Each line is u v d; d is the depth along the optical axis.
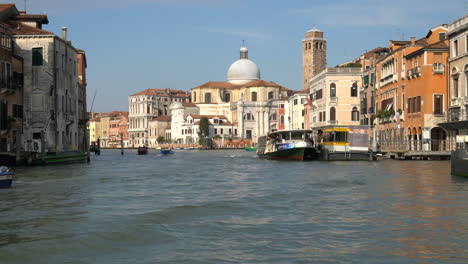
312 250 13.53
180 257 13.05
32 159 48.34
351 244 14.09
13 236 15.55
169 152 107.56
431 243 14.04
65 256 13.34
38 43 55.38
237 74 183.50
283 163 53.34
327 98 83.44
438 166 42.94
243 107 167.25
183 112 178.88
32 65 55.34
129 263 12.64
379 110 69.00
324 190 25.98
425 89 56.53
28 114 54.97
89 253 13.59
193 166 52.03
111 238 15.17
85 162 62.28
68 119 60.94
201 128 166.00
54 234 15.77
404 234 15.15
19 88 54.00
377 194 23.94
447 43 57.19
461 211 18.86
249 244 14.27
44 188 28.50
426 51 56.47
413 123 59.69
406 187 26.53
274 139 64.75
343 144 54.94
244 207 20.61
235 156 86.62
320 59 151.50
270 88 172.38
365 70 80.50
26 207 21.22
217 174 39.12
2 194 25.75
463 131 51.28
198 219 18.03
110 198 24.05
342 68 83.12
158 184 30.92
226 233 15.68
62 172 41.28
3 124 49.56
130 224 17.22
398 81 64.62
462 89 52.09
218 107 180.00
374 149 63.72
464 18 51.56
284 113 127.62
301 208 20.16
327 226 16.48
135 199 23.62
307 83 152.50
